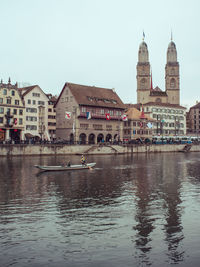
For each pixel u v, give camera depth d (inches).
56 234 665.6
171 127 5610.2
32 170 1830.7
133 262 533.6
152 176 1619.1
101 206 909.8
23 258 550.3
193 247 595.5
